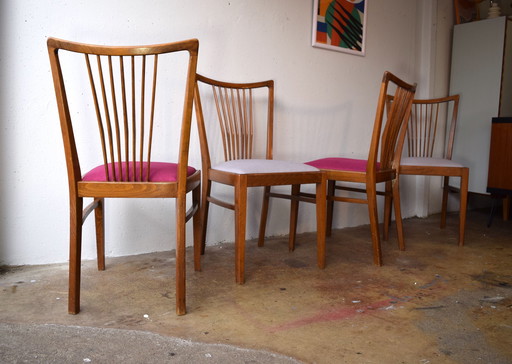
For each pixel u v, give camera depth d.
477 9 3.63
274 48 2.50
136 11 2.05
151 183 1.40
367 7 2.90
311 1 2.64
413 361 1.17
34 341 1.23
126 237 2.13
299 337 1.30
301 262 2.08
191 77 1.35
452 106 3.42
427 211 3.35
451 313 1.50
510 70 3.19
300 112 2.66
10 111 1.83
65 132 1.35
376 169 2.11
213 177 1.98
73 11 1.91
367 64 2.96
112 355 1.17
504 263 2.13
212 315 1.45
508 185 2.88
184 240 1.43
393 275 1.91
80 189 1.40
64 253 1.99
